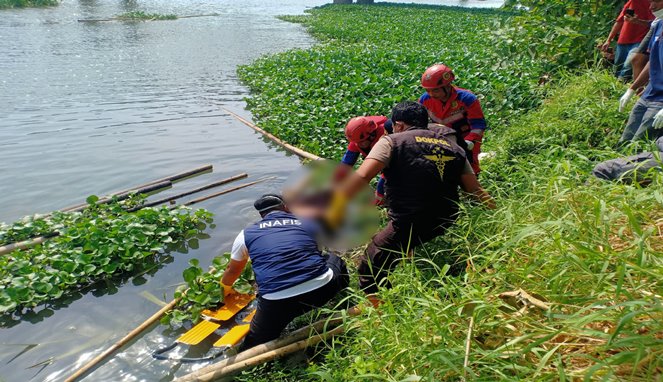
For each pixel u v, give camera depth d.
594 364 2.38
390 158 3.95
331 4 45.22
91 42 22.41
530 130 6.84
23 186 7.39
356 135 4.69
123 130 10.12
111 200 6.67
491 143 7.16
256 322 3.96
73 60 18.06
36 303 4.79
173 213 6.17
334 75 13.08
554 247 3.17
